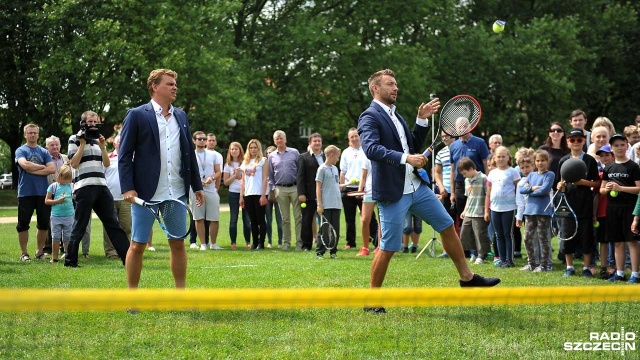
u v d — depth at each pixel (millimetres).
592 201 9336
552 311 6254
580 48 36250
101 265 10281
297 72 34875
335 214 12117
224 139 33219
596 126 10719
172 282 8234
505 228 10445
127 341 5359
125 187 6570
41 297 2811
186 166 6789
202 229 13641
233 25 35219
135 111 6617
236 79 31328
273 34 35312
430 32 36250
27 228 11164
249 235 14219
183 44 30094
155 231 17781
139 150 6633
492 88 37000
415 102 33875
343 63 34000
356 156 13906
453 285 8109
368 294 3227
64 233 10906
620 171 8820
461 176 11883
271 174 13758
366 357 4945
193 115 31266
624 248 8898
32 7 30625
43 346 5191
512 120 36812
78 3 29094
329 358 4910
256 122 35688
